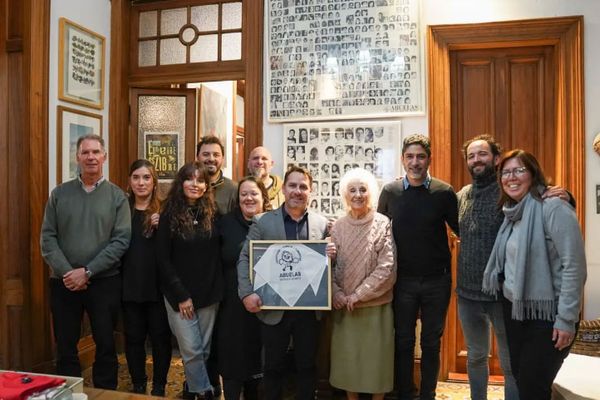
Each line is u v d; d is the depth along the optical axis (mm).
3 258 2922
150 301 2555
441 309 2350
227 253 2381
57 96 3098
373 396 2377
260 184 2508
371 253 2256
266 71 3281
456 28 2988
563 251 1764
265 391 2227
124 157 3645
